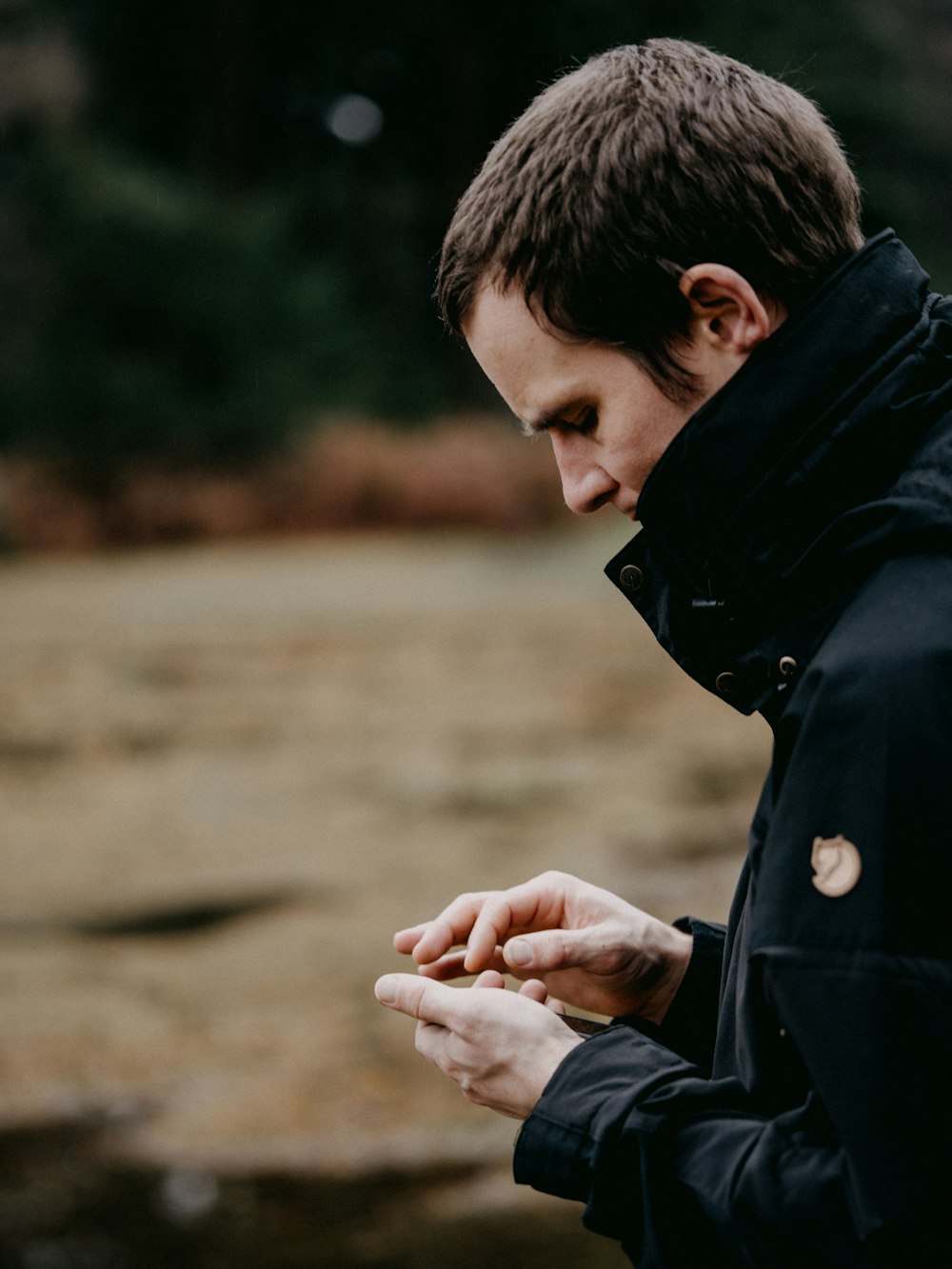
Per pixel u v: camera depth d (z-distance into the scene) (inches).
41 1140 158.6
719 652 41.5
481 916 51.7
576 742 337.1
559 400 41.7
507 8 1082.1
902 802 35.3
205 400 808.3
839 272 39.6
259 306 856.9
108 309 823.1
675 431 41.1
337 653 450.9
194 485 780.0
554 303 40.4
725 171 39.6
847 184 42.2
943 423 39.3
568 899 52.5
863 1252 34.4
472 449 816.3
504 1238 135.2
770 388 39.3
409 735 348.5
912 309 40.3
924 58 1498.5
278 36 1138.7
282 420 807.1
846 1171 34.9
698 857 249.4
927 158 1407.5
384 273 1187.9
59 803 301.6
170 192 868.6
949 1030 34.3
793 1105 39.1
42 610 543.2
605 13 1083.3
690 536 41.0
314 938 218.1
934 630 36.3
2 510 717.9
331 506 775.7
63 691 406.0
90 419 783.1
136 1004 195.0
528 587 577.0
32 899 241.4
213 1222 139.6
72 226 826.2
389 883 242.7
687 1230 37.6
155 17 1090.7
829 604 39.2
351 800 295.9
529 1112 42.3
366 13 1119.6
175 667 434.6
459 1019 43.5
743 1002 40.1
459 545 725.3
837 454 39.0
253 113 1143.0
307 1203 143.2
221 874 252.2
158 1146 156.5
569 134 40.5
